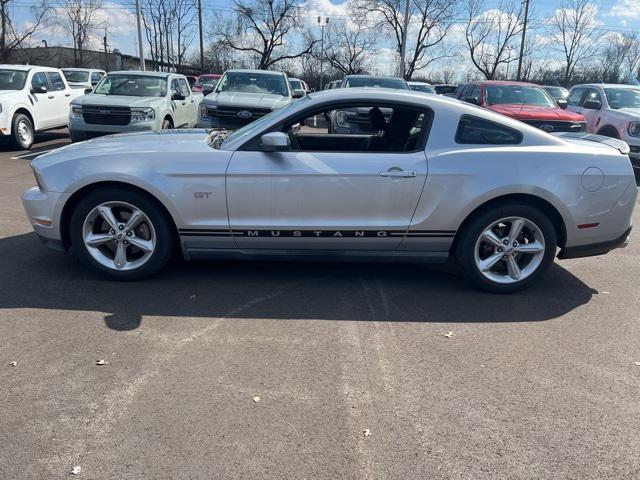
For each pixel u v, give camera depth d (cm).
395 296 436
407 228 427
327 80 6306
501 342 363
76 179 416
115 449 249
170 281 449
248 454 249
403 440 262
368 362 332
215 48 5084
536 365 335
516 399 298
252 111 1022
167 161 416
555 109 1058
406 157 419
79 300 406
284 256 438
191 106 1296
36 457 243
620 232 446
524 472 244
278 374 315
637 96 1152
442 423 276
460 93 1300
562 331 382
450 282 471
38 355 327
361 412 282
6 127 1122
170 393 293
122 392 292
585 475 244
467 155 419
